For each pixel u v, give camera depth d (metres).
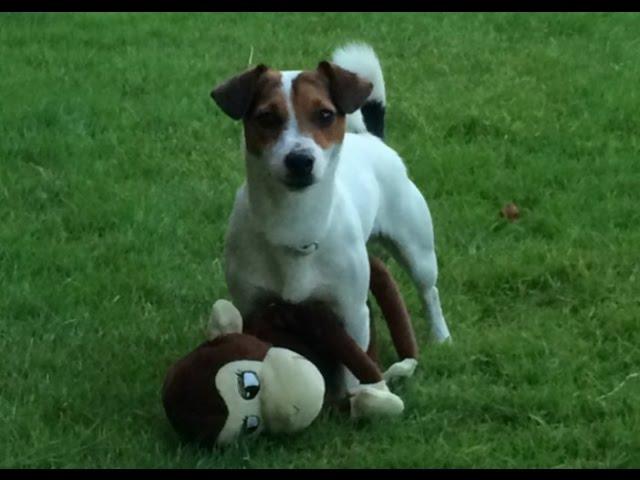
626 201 3.53
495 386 2.78
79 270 3.24
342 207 2.68
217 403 2.54
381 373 2.74
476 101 4.18
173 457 2.58
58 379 2.80
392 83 4.34
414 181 3.66
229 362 2.55
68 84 4.36
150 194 3.59
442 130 3.99
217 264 3.28
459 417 2.70
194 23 5.21
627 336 2.95
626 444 2.60
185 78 4.45
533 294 3.14
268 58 4.71
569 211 3.48
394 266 3.22
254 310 2.71
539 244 3.33
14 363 2.85
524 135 3.93
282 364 2.57
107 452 2.60
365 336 2.73
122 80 4.41
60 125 4.01
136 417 2.69
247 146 2.61
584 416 2.69
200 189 3.64
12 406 2.72
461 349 2.90
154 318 3.04
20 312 3.06
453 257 3.27
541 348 2.88
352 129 2.95
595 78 4.36
